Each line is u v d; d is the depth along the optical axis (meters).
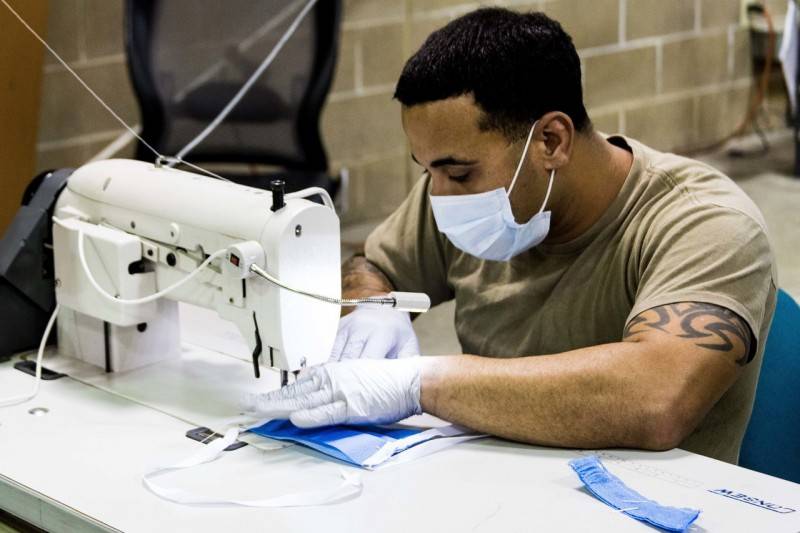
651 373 1.33
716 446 1.55
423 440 1.35
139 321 1.56
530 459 1.32
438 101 1.42
